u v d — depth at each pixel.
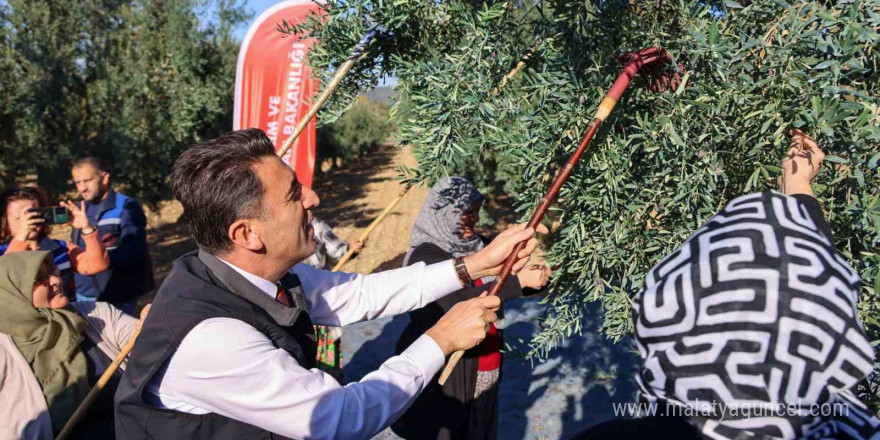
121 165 12.44
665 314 0.89
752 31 1.47
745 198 0.96
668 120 1.49
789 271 0.85
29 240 3.28
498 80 1.89
